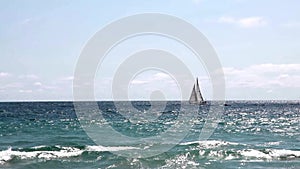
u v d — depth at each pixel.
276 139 39.88
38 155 27.83
